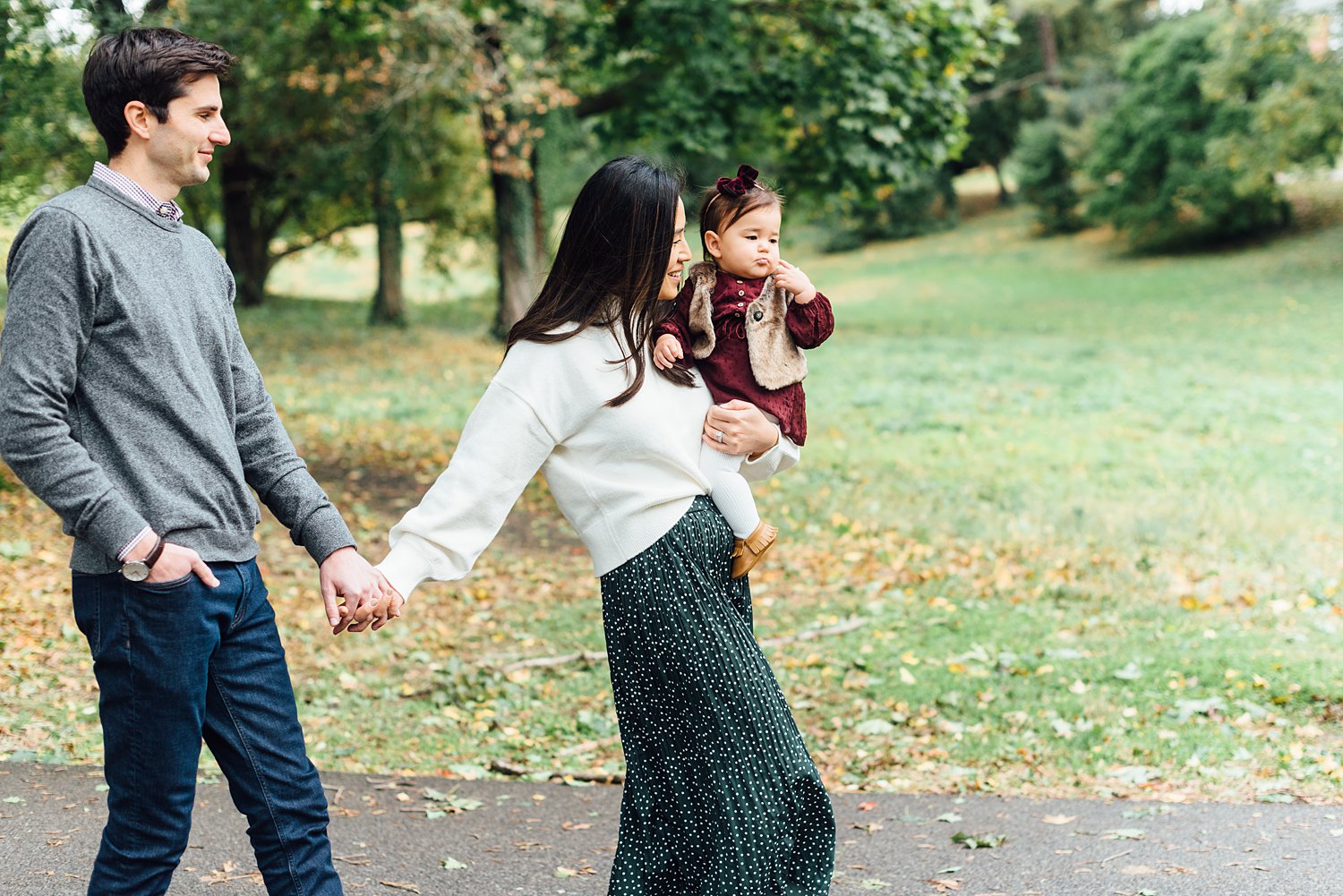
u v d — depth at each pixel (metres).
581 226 2.36
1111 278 32.91
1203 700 5.44
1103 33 45.47
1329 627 6.70
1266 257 31.98
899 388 17.09
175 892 3.25
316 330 24.03
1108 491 10.49
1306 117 28.45
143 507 2.21
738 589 2.55
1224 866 3.50
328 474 11.09
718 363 2.50
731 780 2.37
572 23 15.43
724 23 13.55
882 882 3.49
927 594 7.81
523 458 2.34
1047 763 4.86
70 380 2.16
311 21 16.61
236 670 2.38
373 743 5.17
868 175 15.09
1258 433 13.06
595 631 7.12
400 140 20.95
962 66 14.23
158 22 10.24
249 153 23.98
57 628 6.27
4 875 3.24
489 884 3.43
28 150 9.56
